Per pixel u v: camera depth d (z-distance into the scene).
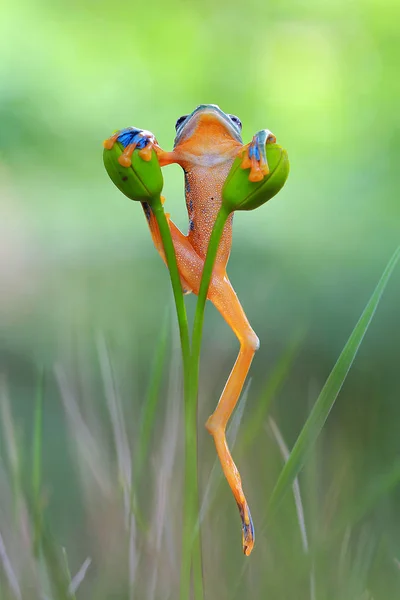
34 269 2.78
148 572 1.21
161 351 1.18
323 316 2.14
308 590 1.19
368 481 1.28
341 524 1.19
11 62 4.08
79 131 4.00
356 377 1.77
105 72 4.28
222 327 1.86
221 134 1.11
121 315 2.23
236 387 1.12
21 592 1.20
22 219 3.28
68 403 1.25
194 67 4.39
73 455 1.29
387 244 2.64
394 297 2.19
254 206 1.11
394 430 1.38
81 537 1.27
